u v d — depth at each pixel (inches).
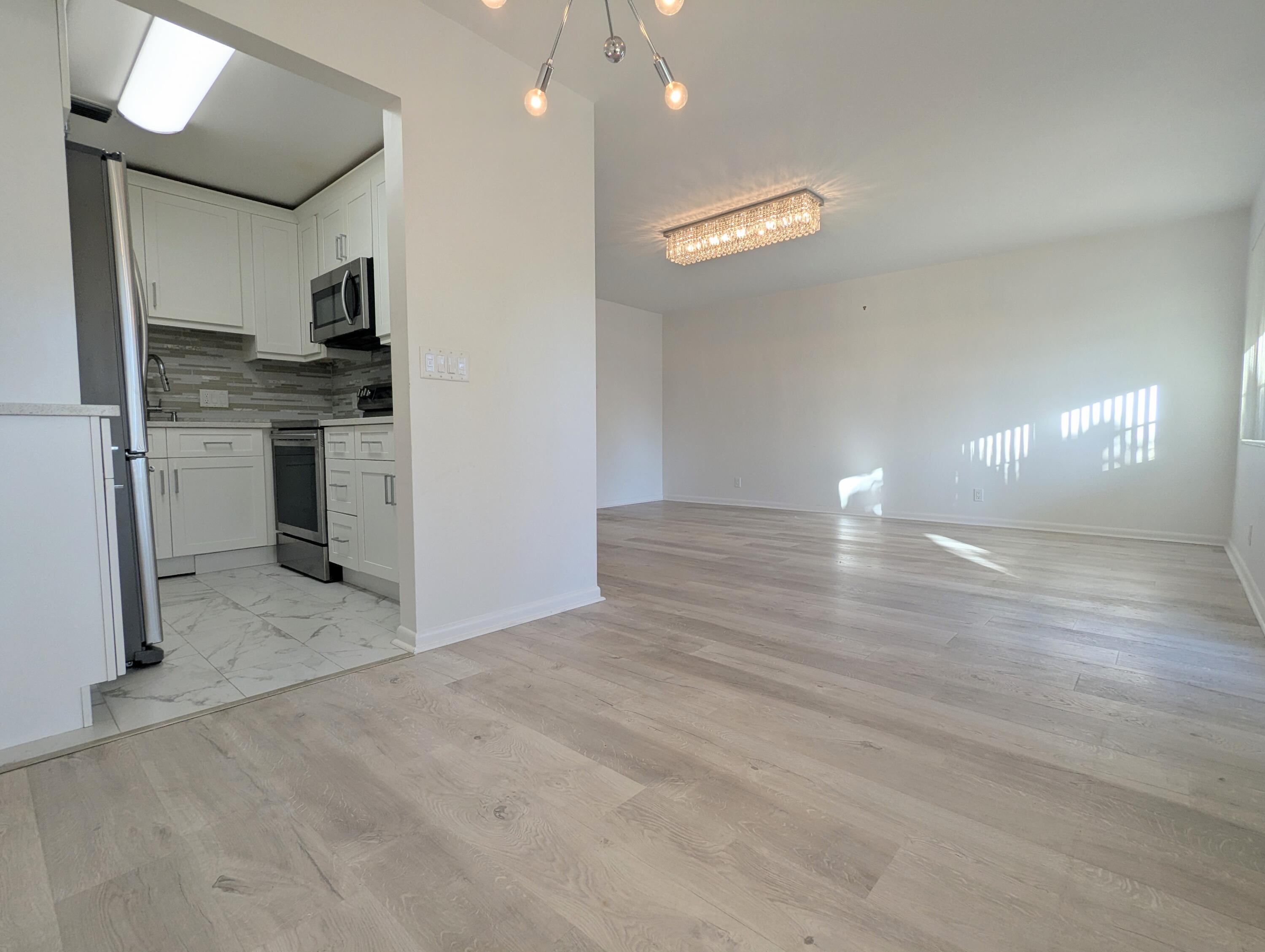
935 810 49.6
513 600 98.3
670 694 71.8
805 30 87.6
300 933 37.0
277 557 145.6
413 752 58.7
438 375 85.7
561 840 45.8
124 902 39.6
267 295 144.1
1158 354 178.1
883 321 230.8
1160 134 119.9
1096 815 48.8
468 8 82.5
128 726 63.9
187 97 96.7
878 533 196.9
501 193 92.5
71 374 63.6
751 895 40.1
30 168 61.1
